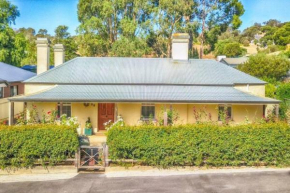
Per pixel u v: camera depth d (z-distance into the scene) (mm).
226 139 10562
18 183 9281
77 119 16812
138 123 16609
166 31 38219
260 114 16812
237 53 64375
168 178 9695
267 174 10008
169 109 15766
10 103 14445
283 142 10703
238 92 16234
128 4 39844
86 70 18391
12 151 10023
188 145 10430
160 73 18359
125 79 17453
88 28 37031
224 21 47219
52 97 14820
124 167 10516
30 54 46719
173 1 36875
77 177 9844
